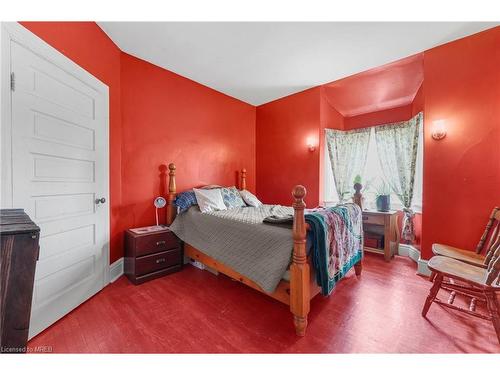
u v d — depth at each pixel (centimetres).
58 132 158
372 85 303
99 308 175
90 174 189
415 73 269
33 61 139
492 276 132
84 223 183
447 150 220
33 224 92
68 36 165
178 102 291
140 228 245
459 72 213
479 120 203
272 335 145
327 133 340
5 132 124
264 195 404
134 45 226
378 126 333
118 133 228
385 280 224
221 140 352
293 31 205
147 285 215
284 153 371
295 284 144
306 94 339
